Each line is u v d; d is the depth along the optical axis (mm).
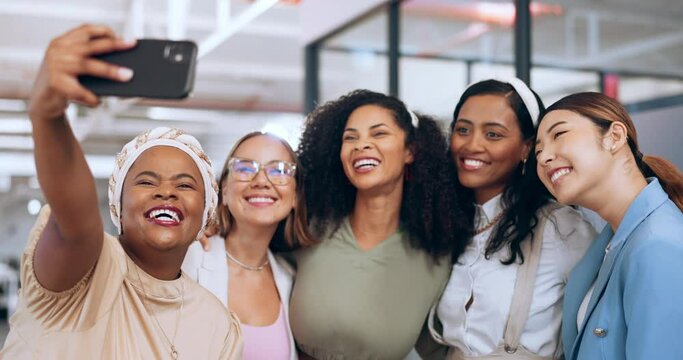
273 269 2758
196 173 1938
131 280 1865
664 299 1836
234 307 2605
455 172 2787
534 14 4562
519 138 2641
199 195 1922
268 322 2654
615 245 2045
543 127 2188
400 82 5875
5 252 21797
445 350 2789
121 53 1255
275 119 12898
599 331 2014
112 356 1746
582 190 2098
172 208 1859
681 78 4059
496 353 2516
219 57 9836
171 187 1874
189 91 1229
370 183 2686
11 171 18359
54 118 1339
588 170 2080
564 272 2480
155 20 7781
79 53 1211
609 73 4480
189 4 7684
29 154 17312
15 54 9320
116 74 1219
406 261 2750
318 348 2711
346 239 2807
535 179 2572
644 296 1863
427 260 2752
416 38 5695
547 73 4574
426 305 2719
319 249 2816
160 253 1887
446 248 2725
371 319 2666
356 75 6496
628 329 1907
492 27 4977
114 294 1770
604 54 4523
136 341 1802
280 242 2836
